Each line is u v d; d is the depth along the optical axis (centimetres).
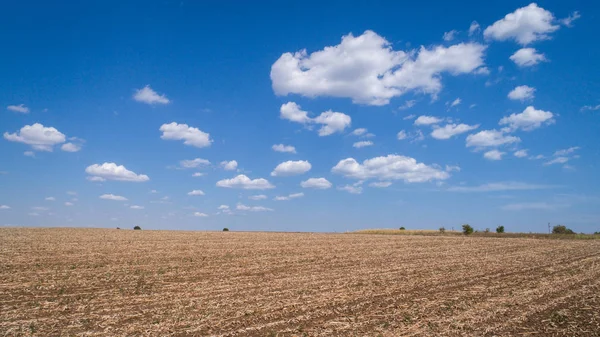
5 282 2219
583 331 1414
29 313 1602
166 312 1647
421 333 1375
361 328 1434
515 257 3997
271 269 2986
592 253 4416
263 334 1370
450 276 2705
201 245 4781
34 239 4759
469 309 1720
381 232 9869
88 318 1541
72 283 2245
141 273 2647
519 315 1623
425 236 7819
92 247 4128
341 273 2809
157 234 6700
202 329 1417
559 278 2620
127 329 1402
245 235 7156
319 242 5741
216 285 2288
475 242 6088
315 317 1595
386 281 2477
